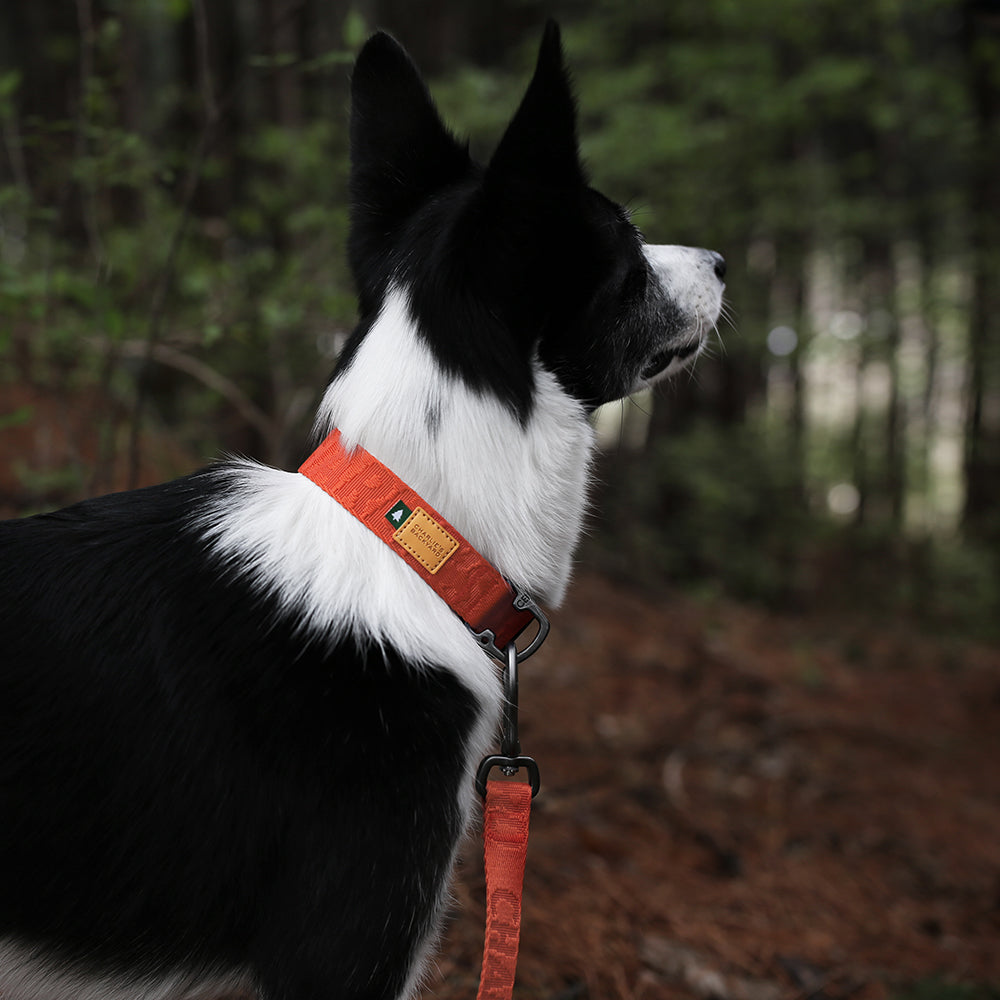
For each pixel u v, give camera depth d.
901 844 3.92
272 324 3.07
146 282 3.65
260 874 1.32
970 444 12.55
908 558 11.27
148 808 1.30
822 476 11.09
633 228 1.83
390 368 1.52
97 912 1.30
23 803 1.26
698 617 7.53
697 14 7.32
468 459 1.49
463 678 1.44
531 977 2.42
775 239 8.60
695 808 3.84
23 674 1.30
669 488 9.65
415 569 1.46
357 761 1.32
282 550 1.43
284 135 4.64
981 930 3.34
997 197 10.46
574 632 5.82
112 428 3.03
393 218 1.70
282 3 6.74
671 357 1.91
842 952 2.97
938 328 11.00
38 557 1.40
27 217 3.09
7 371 3.51
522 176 1.50
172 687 1.32
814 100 7.55
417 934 1.37
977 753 5.62
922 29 11.27
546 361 1.63
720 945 2.84
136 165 3.15
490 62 11.18
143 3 3.63
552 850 3.13
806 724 5.22
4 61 9.42
